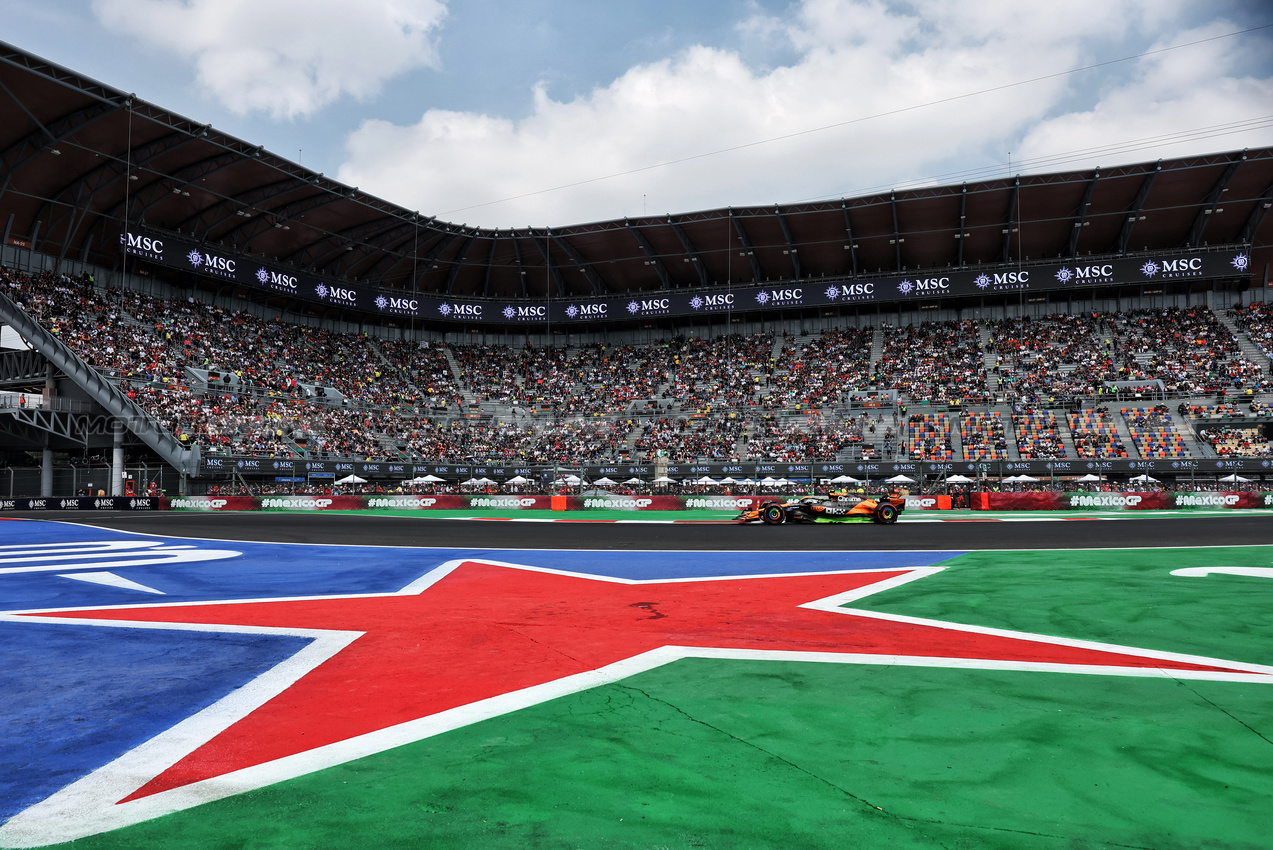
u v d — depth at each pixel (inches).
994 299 2341.3
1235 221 2057.1
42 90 1385.3
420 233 2258.9
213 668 210.5
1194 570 398.3
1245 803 113.4
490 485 1941.4
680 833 105.8
